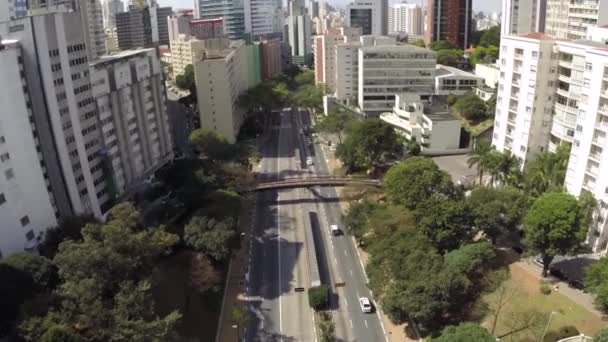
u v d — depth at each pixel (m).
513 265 101.38
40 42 103.06
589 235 104.00
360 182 147.50
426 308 81.62
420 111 185.62
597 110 101.19
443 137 178.62
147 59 152.75
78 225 98.06
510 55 132.62
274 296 103.62
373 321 94.56
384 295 93.31
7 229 96.06
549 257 94.56
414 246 95.94
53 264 85.44
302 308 99.56
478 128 182.50
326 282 107.56
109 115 131.88
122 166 137.62
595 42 119.25
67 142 111.94
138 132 146.88
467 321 86.81
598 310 85.06
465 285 86.69
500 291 92.94
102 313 71.75
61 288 77.19
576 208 90.88
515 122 133.62
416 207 111.81
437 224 102.06
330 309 98.50
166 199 138.38
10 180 97.44
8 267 80.56
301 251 120.94
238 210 121.56
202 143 167.88
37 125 107.06
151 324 71.19
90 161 122.31
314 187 160.38
